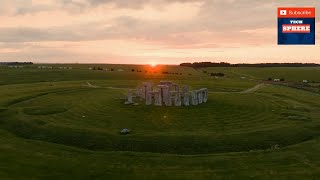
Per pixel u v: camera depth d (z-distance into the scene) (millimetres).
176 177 33344
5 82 110438
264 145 43938
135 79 134750
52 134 47094
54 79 125688
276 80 153125
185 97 65125
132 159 38156
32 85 98062
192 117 56031
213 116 57000
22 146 41938
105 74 150125
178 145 43125
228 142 44156
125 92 83938
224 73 198375
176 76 152875
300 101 77750
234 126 50906
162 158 38656
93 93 81812
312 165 36375
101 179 32531
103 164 36375
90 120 53562
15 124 52125
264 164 36750
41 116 55562
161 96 65188
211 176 33594
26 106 64062
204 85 109438
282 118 56469
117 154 39750
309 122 53906
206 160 38125
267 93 90188
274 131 48250
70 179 32125
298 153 40406
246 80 141000
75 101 69625
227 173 34312
